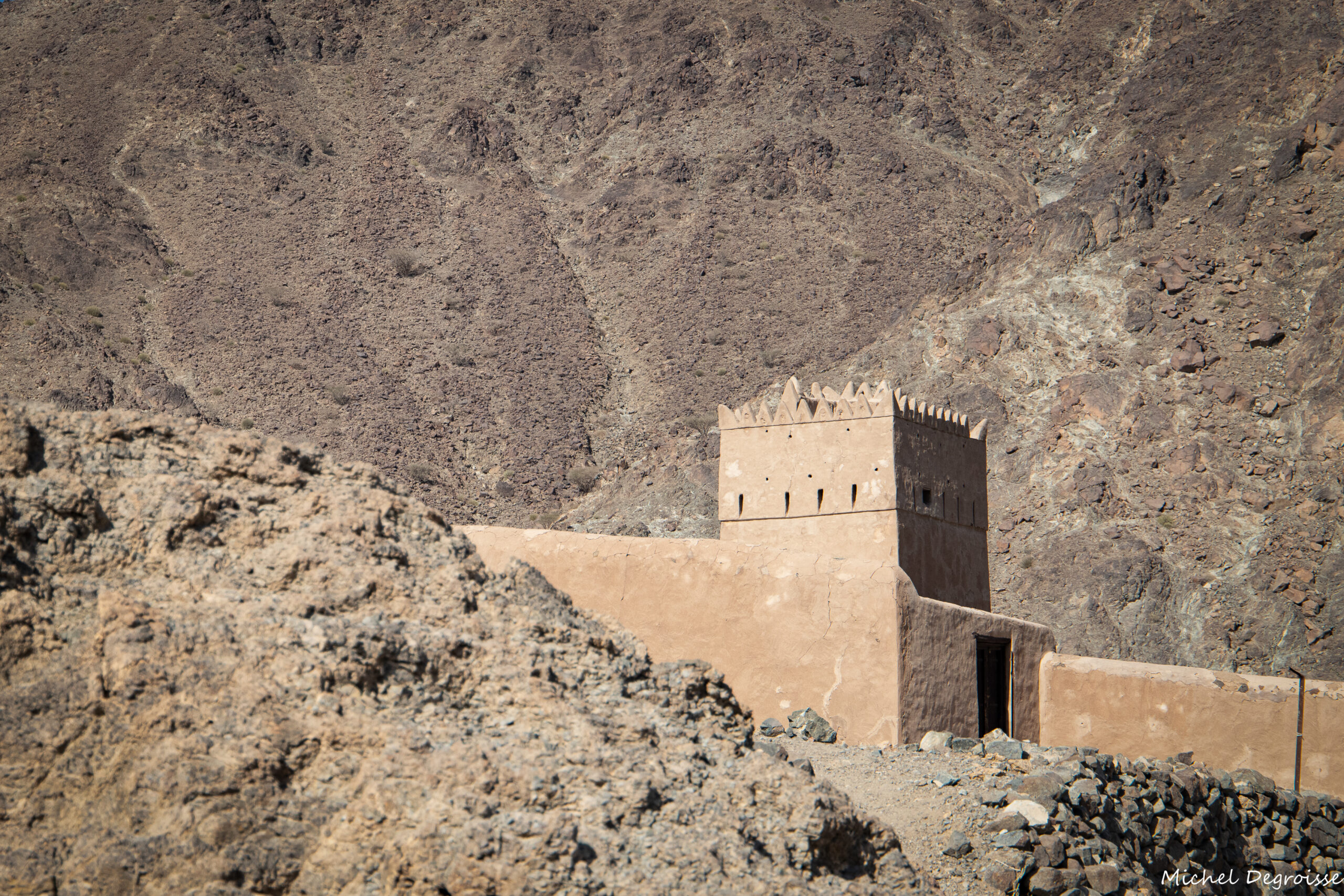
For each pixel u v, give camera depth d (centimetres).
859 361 6750
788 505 2227
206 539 808
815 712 1403
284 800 698
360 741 720
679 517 6097
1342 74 7000
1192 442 5434
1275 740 1498
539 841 674
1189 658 4678
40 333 6788
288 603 785
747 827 761
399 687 764
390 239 9000
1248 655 4616
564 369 7900
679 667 922
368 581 816
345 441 6719
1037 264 6625
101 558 779
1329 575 4697
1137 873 1088
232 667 732
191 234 8525
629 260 9269
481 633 827
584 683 846
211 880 664
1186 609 4847
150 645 726
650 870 694
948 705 1459
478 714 771
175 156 9312
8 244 7744
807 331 8131
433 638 795
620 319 8675
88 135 9369
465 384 7575
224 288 7925
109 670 714
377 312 8119
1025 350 6162
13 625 723
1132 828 1145
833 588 1438
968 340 6294
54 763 695
